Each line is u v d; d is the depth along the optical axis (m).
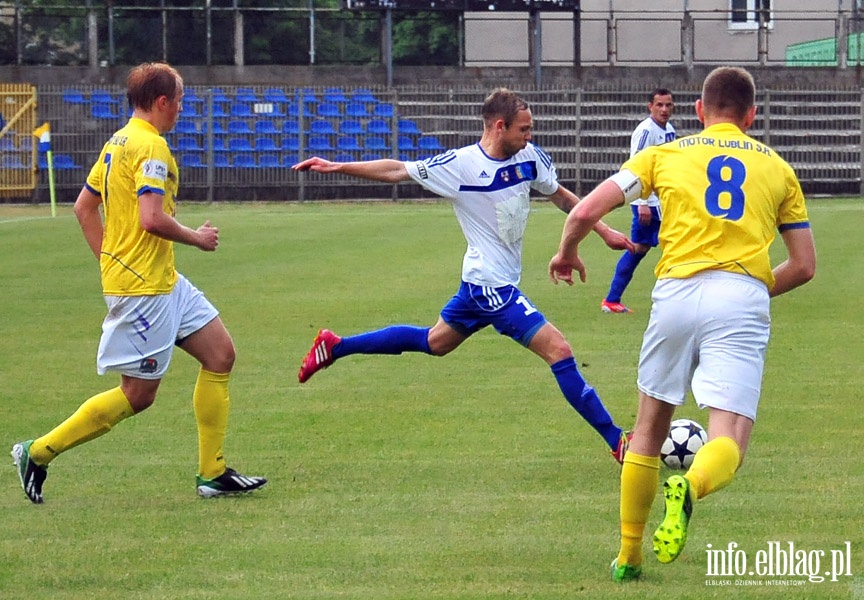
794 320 25.88
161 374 13.23
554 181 14.72
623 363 21.30
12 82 71.25
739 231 9.98
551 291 31.03
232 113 69.81
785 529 11.95
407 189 69.06
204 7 72.19
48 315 27.64
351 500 13.23
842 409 17.53
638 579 10.51
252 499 13.33
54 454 13.11
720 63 77.56
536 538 11.76
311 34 73.62
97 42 72.31
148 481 14.17
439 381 20.02
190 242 12.84
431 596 10.09
